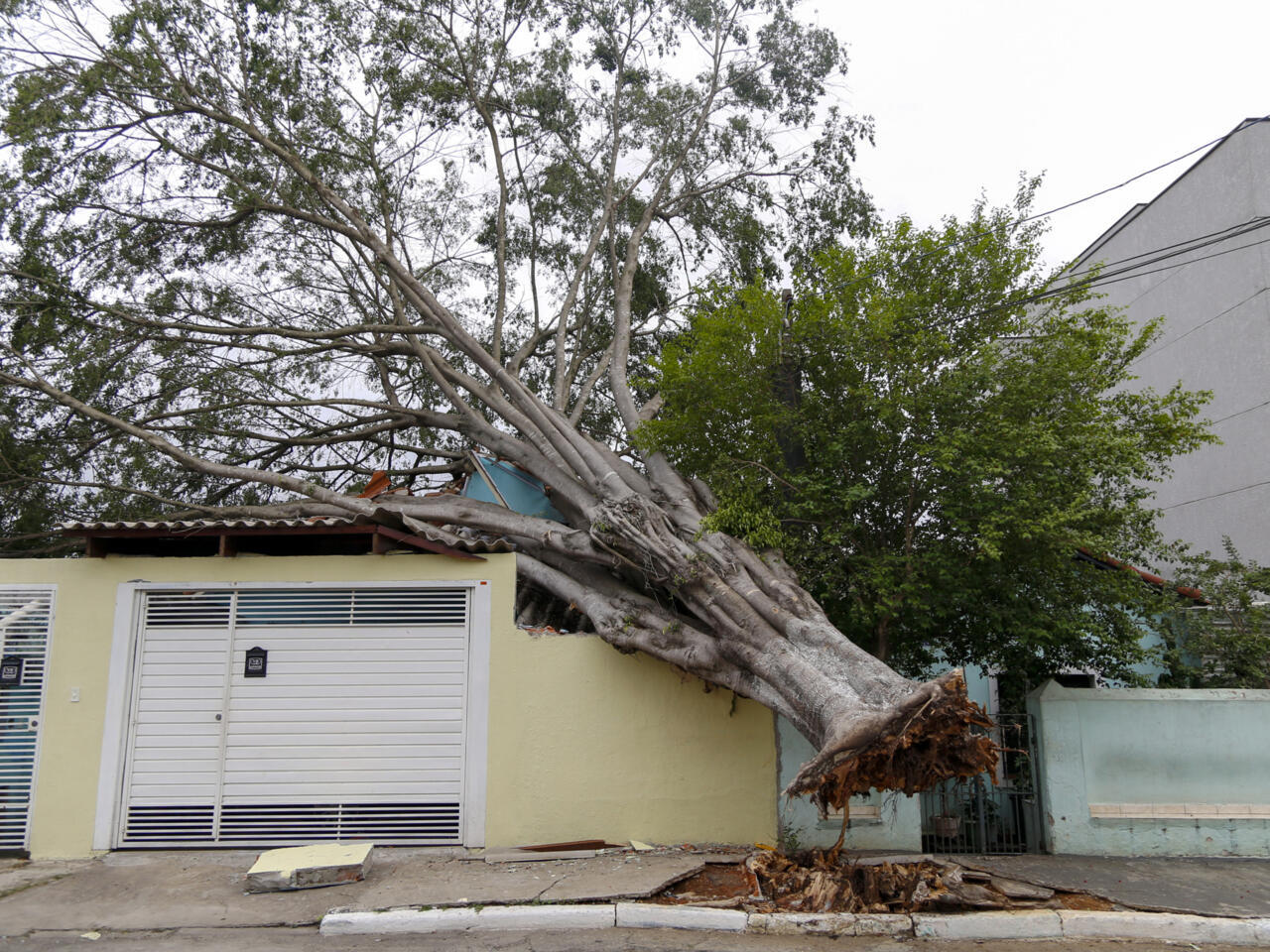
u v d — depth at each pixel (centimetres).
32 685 955
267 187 1494
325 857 835
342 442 1619
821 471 979
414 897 764
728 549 951
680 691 960
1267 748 959
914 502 963
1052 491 918
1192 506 1753
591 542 1062
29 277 1378
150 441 1220
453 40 1603
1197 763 957
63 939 697
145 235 1512
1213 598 1149
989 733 1000
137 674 961
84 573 974
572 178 1775
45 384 1251
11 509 1465
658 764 948
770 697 854
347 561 982
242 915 744
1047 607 984
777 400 1020
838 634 845
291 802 940
